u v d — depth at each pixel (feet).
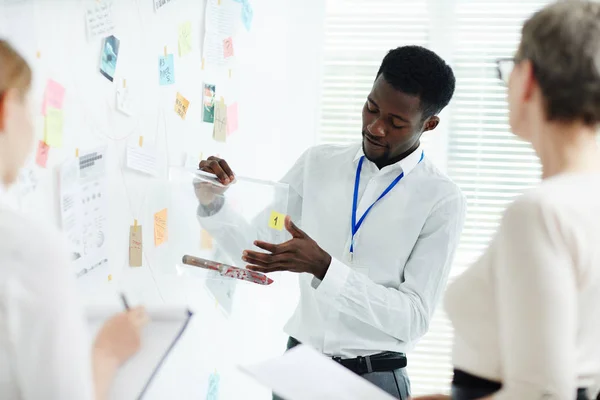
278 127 9.78
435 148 10.72
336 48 10.75
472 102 10.62
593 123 3.10
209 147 7.29
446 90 5.61
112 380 3.27
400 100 5.45
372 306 5.48
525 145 10.58
